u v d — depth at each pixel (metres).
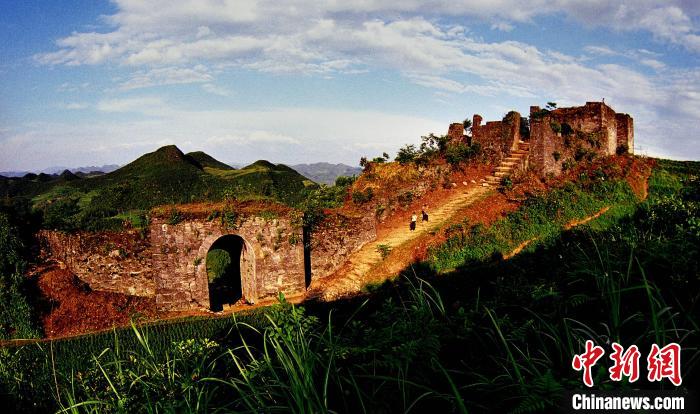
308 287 27.19
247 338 17.75
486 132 39.72
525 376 4.67
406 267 25.78
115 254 26.41
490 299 7.46
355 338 6.15
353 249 28.89
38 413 7.70
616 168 37.94
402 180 34.72
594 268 6.43
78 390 6.66
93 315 23.59
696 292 5.81
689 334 4.96
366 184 35.22
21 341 21.20
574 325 5.68
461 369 5.19
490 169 37.62
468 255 26.56
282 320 5.38
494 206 31.78
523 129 41.81
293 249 26.55
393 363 4.68
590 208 32.44
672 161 43.94
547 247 23.08
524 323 5.89
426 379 4.78
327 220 28.41
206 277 25.17
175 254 24.70
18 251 25.50
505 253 27.05
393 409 4.59
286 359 4.62
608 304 5.71
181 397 5.45
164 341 18.17
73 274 25.94
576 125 41.03
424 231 29.16
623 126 43.59
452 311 7.59
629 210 33.41
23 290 23.47
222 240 28.77
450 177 36.41
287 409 4.27
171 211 24.75
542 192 33.44
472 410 4.43
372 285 25.08
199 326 21.50
